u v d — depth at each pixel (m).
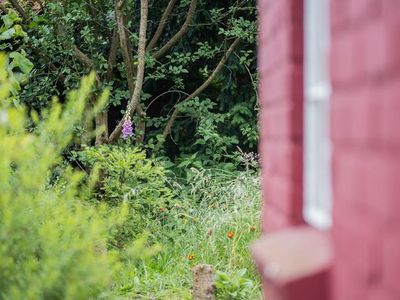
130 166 6.61
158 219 6.76
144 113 8.87
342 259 1.92
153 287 5.66
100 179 6.95
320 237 2.30
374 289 1.68
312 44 2.40
